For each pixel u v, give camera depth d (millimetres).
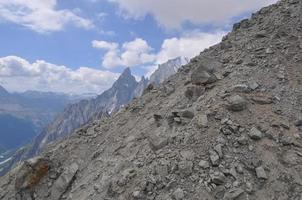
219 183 14406
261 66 21594
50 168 21656
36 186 20938
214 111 17875
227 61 23797
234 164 15031
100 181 17672
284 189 13961
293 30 25000
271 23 27031
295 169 14688
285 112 17734
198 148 16125
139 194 15008
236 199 13734
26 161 21391
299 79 20125
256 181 14367
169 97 24047
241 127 16734
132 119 23969
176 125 18328
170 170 15516
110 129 24141
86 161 21484
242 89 19266
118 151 19828
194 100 20703
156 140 17703
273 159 15141
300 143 15953
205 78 21328
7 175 24031
